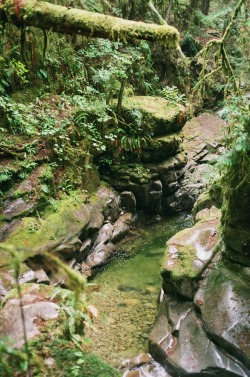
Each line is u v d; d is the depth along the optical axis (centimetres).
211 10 1182
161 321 453
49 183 601
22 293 357
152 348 427
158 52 986
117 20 379
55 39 723
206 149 895
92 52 789
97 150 709
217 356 391
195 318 433
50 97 697
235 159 407
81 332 345
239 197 423
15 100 647
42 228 546
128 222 718
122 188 730
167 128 774
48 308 335
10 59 641
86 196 657
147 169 751
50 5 388
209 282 447
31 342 302
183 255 478
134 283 575
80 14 381
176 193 808
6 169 566
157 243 700
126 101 777
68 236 565
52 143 629
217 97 1007
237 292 422
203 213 565
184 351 404
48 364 292
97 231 642
